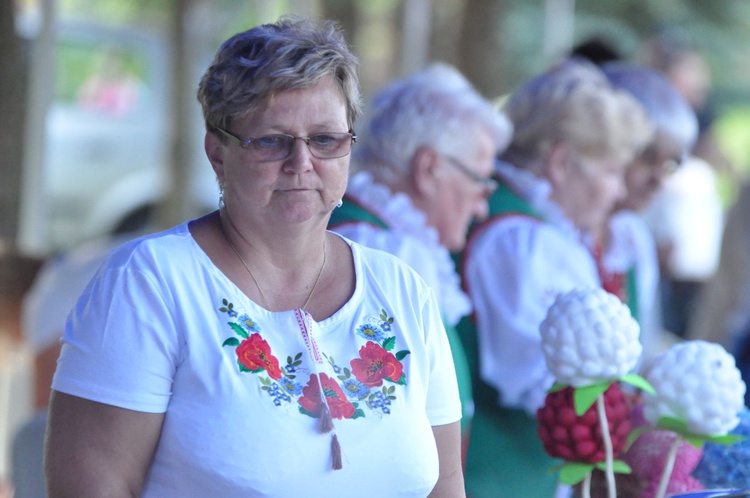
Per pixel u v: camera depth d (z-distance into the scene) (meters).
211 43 16.73
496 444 5.77
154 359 3.37
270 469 3.35
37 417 5.33
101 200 16.73
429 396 3.85
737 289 9.62
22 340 7.07
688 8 23.86
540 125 6.27
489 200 6.09
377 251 3.91
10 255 7.19
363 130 5.78
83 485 3.29
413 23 15.73
